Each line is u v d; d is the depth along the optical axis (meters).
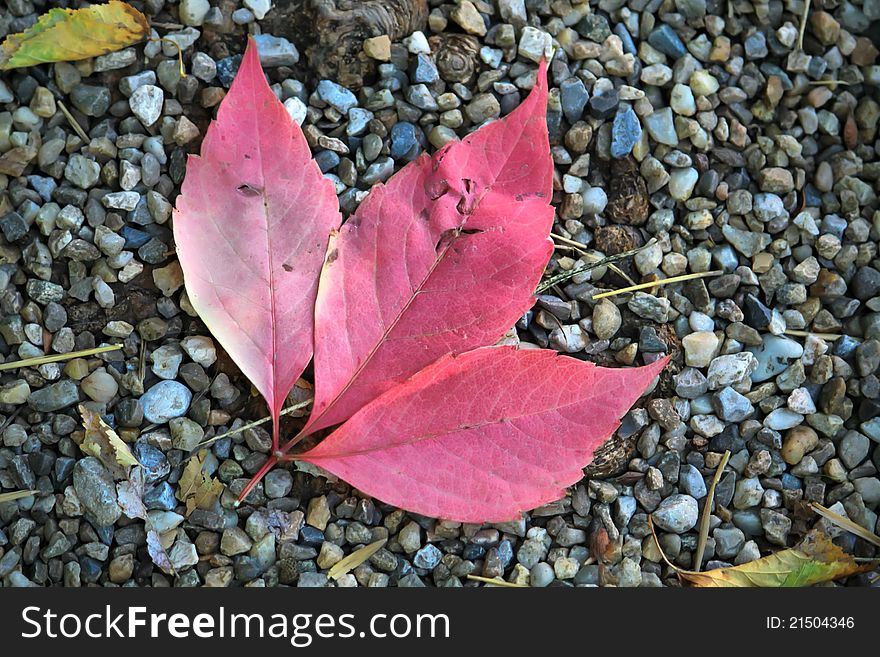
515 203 0.33
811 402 0.36
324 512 0.35
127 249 0.35
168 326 0.35
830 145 0.37
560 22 0.37
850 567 0.35
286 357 0.34
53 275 0.35
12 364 0.34
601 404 0.33
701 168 0.37
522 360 0.33
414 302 0.34
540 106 0.33
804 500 0.36
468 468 0.33
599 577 0.35
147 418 0.34
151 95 0.35
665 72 0.37
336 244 0.34
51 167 0.35
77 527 0.34
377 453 0.33
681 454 0.36
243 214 0.33
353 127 0.35
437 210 0.33
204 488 0.34
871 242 0.37
